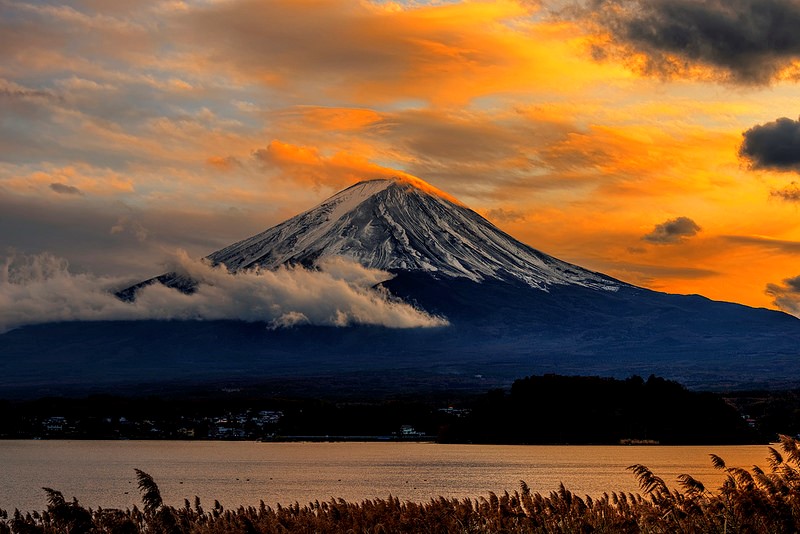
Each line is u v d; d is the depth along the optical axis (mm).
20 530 34844
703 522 28359
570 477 124438
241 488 113688
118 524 33906
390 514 40531
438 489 107625
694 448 173625
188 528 37844
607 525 32844
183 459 189000
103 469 157625
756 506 27344
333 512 40406
